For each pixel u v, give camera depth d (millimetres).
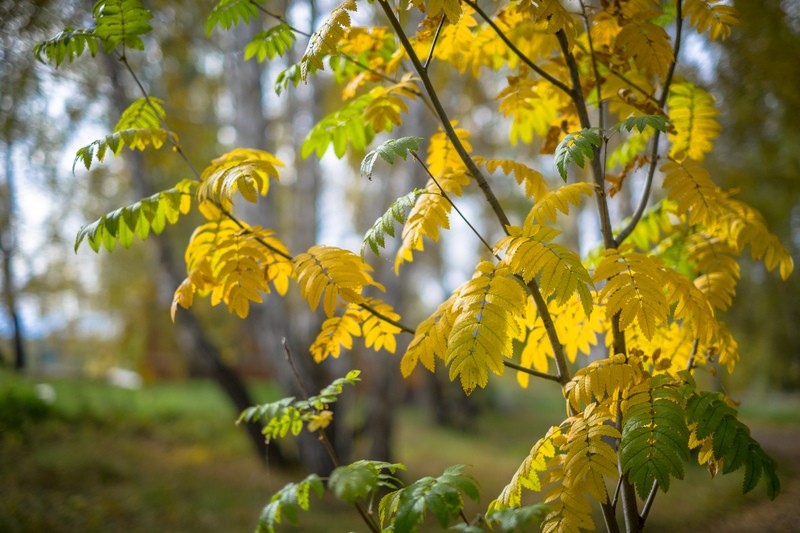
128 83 7133
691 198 1522
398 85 1738
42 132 6266
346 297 1370
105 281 18344
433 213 1466
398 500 1135
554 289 1188
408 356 1360
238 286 1490
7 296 15070
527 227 1334
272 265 1655
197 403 14258
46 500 6637
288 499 1128
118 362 20156
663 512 6613
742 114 6289
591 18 1702
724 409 1132
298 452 9062
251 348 18734
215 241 1650
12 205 9422
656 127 1193
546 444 1355
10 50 4816
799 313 10492
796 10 5027
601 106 1625
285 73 1938
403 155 1222
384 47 1971
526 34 1889
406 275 8398
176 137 1640
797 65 5395
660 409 1137
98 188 10719
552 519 1177
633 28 1545
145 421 11602
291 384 8234
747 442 1092
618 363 1286
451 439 13695
